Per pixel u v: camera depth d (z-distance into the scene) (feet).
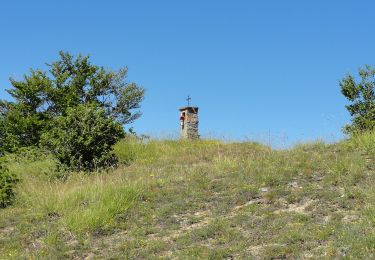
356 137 46.88
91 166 54.75
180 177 43.50
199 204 36.40
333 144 48.52
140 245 31.04
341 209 31.81
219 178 41.91
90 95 90.68
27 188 45.44
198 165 49.14
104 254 30.48
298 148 49.32
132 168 53.98
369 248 25.41
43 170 53.21
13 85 78.33
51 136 55.21
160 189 40.45
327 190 35.01
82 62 90.17
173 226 33.37
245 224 31.78
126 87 94.99
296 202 34.37
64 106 78.23
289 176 39.09
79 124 55.01
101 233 33.83
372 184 34.50
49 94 78.69
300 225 30.19
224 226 31.73
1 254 31.94
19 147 69.15
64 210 37.78
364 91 57.57
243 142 67.05
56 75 88.33
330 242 27.14
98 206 36.60
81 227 34.32
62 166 53.16
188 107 89.10
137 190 39.60
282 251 26.99
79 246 31.96
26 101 78.02
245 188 37.70
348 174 37.24
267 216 32.19
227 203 36.04
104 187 40.83
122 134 57.47
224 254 27.96
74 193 40.24
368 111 56.44
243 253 27.84
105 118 57.36
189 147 66.33
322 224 29.91
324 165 40.19
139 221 34.91
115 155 58.65
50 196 40.81
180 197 38.29
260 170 41.60
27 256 31.04
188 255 28.35
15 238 34.35
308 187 36.11
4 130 72.33
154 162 57.57
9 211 40.42
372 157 41.34
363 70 58.18
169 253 29.53
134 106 96.27
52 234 33.83
